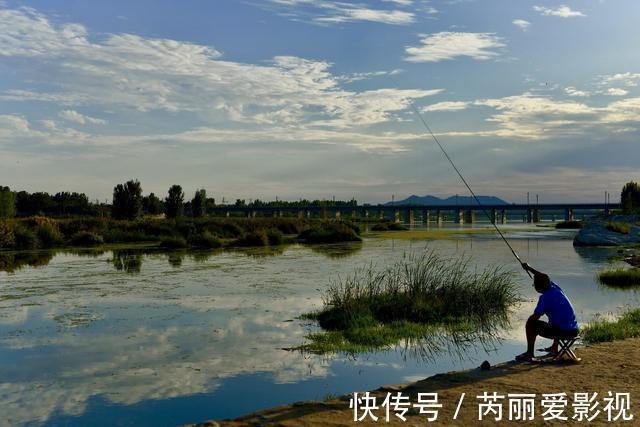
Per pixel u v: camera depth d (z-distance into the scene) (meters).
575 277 22.16
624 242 40.56
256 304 16.17
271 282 20.47
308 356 10.77
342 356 10.77
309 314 14.49
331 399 7.57
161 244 38.97
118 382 9.34
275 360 10.51
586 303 16.11
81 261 28.75
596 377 8.13
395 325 13.22
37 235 38.62
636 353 9.50
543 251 35.59
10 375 9.79
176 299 17.03
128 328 13.23
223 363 10.34
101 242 40.53
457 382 8.09
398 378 9.35
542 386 7.76
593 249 37.34
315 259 29.44
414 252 34.25
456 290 15.01
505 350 11.16
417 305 14.22
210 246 38.41
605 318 13.73
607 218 67.38
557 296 8.95
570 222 86.38
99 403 8.39
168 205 74.06
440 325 13.42
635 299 16.78
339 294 16.00
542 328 9.02
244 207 145.25
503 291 15.66
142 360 10.58
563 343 9.01
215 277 21.94
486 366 8.77
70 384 9.27
